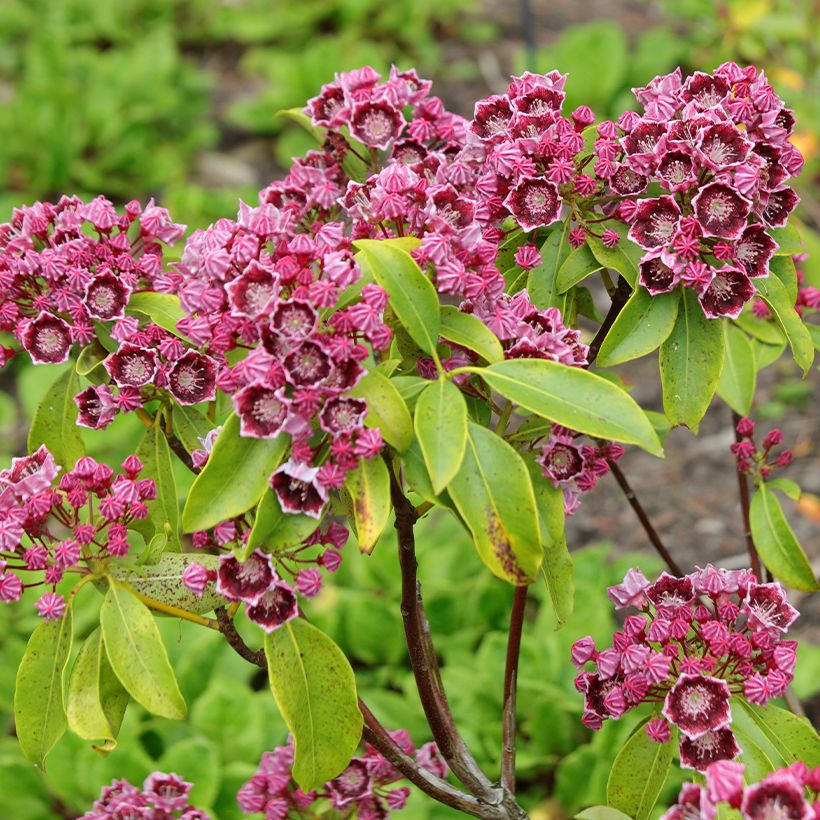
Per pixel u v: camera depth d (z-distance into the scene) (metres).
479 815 1.09
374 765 1.12
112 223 1.06
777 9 2.27
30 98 2.29
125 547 1.01
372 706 1.33
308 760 1.00
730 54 2.28
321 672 1.00
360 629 1.39
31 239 1.07
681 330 1.03
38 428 1.09
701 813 0.95
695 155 1.01
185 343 1.06
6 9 2.71
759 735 1.03
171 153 2.36
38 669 1.02
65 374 1.09
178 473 1.54
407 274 0.98
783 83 2.14
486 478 0.97
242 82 2.61
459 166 1.05
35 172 2.25
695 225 1.01
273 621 1.00
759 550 1.15
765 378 1.82
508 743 1.11
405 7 2.59
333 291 0.96
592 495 1.67
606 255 1.04
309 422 0.97
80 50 2.59
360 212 1.05
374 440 0.96
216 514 0.97
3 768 1.30
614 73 2.23
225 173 2.35
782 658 1.03
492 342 0.99
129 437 1.67
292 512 0.97
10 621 1.40
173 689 0.99
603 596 1.38
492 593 1.41
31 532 1.02
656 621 1.03
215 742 1.31
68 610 1.01
